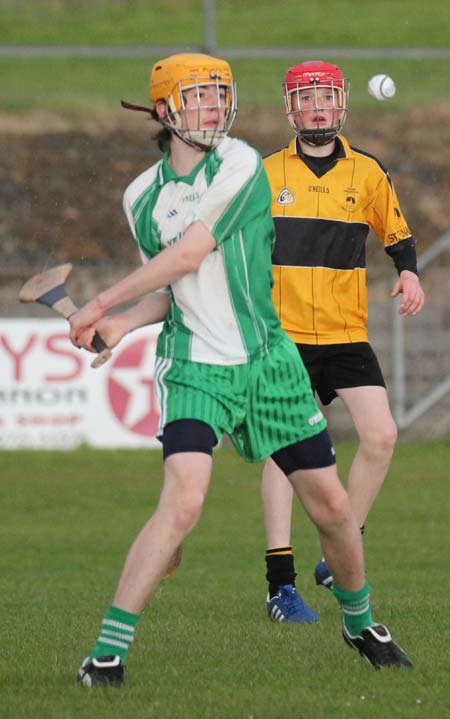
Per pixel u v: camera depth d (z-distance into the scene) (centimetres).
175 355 1533
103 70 7662
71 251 5928
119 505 3956
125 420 5006
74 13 9394
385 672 1609
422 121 7094
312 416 1553
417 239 6231
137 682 1549
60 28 9188
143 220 1569
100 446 4984
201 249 1490
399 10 9294
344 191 2241
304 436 1545
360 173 2252
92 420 4994
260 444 1551
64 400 4981
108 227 6075
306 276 2220
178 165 1566
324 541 1587
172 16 9381
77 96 7231
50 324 4984
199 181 1533
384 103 7269
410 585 2528
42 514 3791
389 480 4438
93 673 1507
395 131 6969
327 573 2228
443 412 5619
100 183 6300
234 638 1903
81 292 5603
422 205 6431
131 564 1480
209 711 1403
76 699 1454
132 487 4278
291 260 2223
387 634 1653
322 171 2248
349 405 2205
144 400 5009
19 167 6338
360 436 2183
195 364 1520
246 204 1509
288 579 2139
